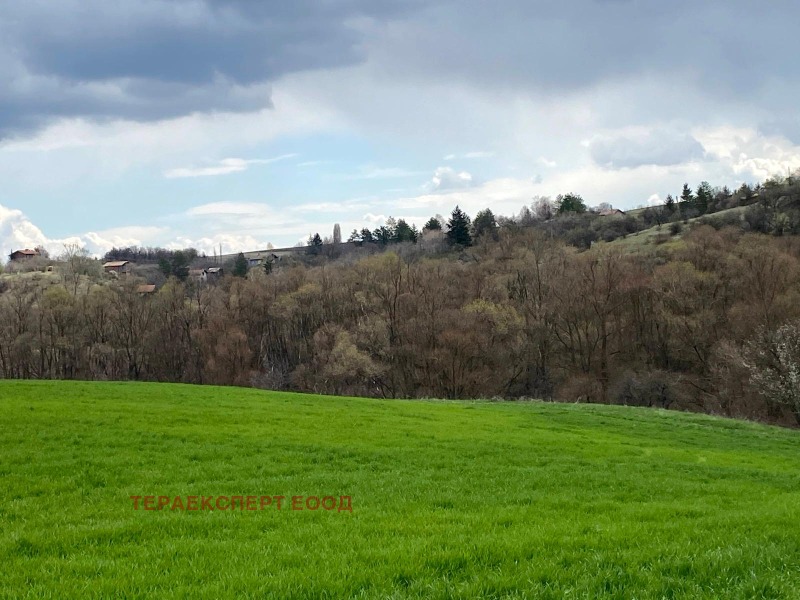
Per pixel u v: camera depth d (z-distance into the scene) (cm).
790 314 6012
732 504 1530
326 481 1625
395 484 1622
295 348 8850
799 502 1528
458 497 1472
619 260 8194
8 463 1697
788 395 4953
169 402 3161
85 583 798
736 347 6084
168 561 903
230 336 8231
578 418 3638
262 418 2773
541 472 1927
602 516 1262
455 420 3231
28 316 8444
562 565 865
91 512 1259
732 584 784
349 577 804
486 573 820
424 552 909
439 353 7394
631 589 766
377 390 7788
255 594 749
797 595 741
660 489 1728
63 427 2231
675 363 7438
